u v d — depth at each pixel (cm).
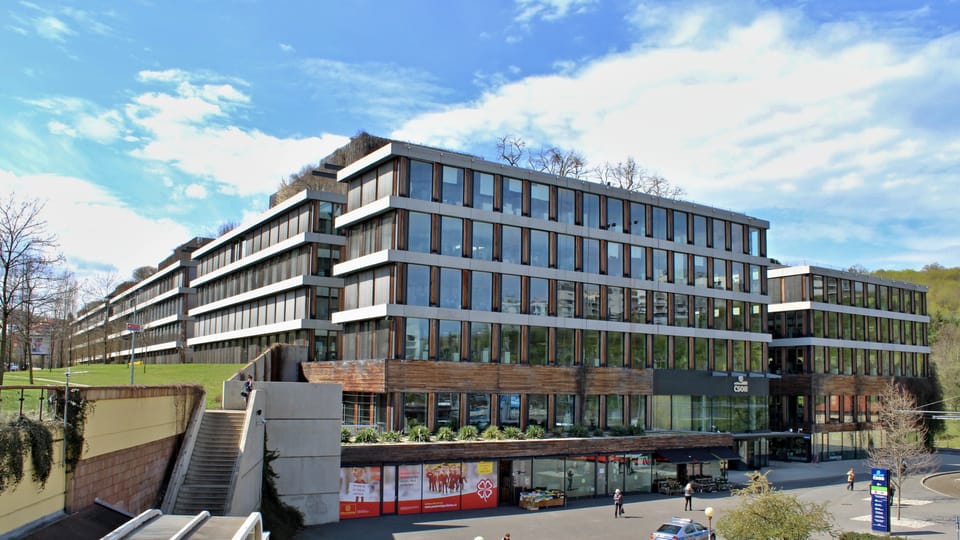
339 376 4850
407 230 4578
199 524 1766
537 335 5019
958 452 8306
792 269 7356
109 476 2127
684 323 5859
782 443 7231
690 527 3262
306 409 3459
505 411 4794
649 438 4903
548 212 5203
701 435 5212
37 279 4334
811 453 6962
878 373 7812
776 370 7438
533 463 4334
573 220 5325
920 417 7431
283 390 3419
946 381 9738
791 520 2897
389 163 4719
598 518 3888
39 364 9450
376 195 4838
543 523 3703
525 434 4488
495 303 4847
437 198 4703
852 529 3869
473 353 4722
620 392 5331
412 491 3844
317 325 5716
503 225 4969
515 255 5000
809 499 4759
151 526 1714
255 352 6656
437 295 4622
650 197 5750
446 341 4634
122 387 2198
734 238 6341
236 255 7412
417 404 4456
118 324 11412
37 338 4734
